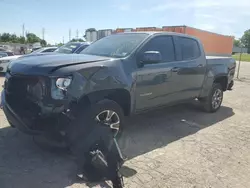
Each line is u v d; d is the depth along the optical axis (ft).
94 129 10.16
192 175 11.39
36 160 11.91
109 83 12.50
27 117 11.21
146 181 10.67
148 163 12.25
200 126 18.25
